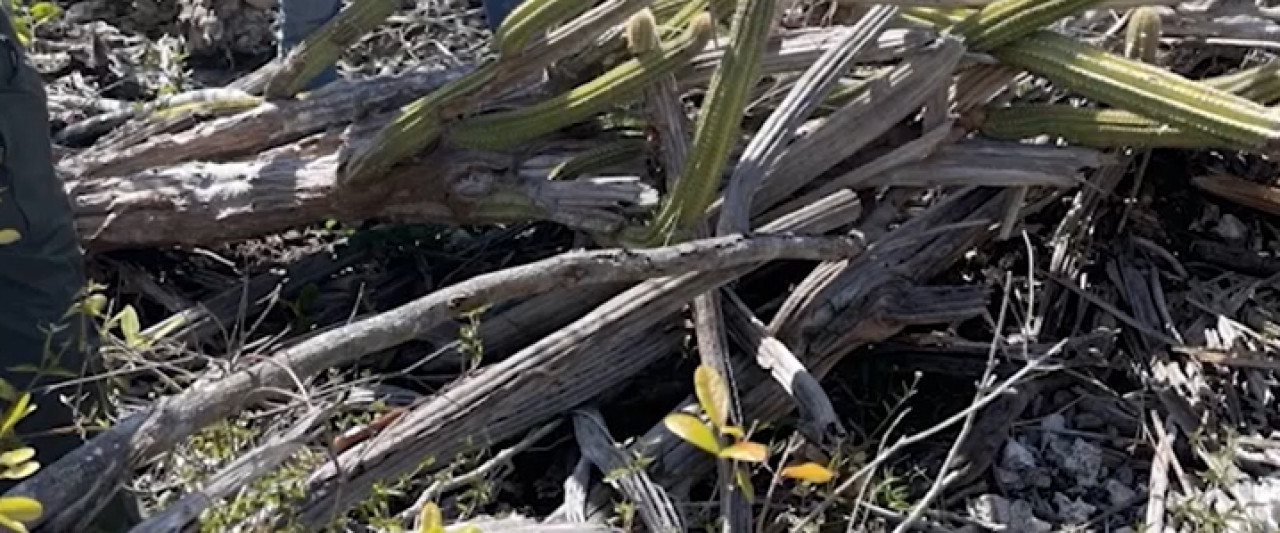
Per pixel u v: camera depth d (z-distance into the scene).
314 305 2.71
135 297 2.77
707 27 2.49
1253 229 2.87
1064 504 2.37
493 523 2.01
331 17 2.91
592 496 2.18
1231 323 2.61
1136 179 2.84
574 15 2.51
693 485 2.24
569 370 2.23
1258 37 2.88
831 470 2.00
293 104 2.78
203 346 2.62
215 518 1.78
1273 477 2.36
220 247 2.91
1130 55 2.76
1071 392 2.57
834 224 2.47
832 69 2.57
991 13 2.62
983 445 2.41
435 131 2.54
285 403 2.22
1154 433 2.46
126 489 1.81
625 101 2.56
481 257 2.79
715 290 2.33
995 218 2.69
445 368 2.47
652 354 2.39
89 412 1.93
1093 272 2.76
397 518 2.00
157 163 2.78
